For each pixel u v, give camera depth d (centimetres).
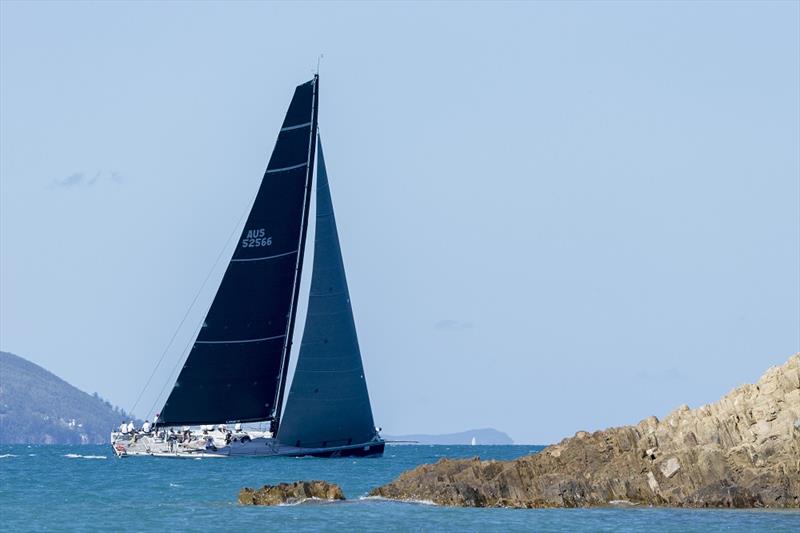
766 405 14688
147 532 12731
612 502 14388
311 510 14238
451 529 12794
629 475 14562
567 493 14375
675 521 13175
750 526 12838
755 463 14300
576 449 14988
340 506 14525
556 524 13025
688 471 14400
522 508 14238
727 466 14300
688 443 14750
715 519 13262
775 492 14025
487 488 14638
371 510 14162
